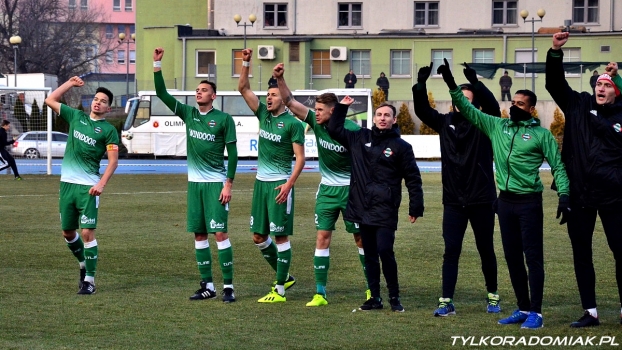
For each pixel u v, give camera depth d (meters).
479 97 9.62
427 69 9.35
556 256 13.72
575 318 9.27
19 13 72.12
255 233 10.70
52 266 12.81
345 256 13.95
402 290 11.05
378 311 9.68
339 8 59.00
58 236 16.27
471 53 55.06
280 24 59.66
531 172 8.79
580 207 8.73
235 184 30.73
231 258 10.42
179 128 50.06
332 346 8.00
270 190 10.48
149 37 60.16
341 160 10.15
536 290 8.80
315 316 9.41
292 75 56.50
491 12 57.50
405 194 26.59
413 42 55.75
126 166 41.97
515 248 8.98
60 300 10.27
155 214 20.45
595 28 56.72
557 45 8.55
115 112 57.75
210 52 58.25
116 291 10.93
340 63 56.72
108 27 111.31
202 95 10.57
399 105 52.44
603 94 8.55
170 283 11.55
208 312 9.63
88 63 77.69
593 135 8.60
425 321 9.12
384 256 9.55
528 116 8.80
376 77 55.78
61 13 76.56
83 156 11.02
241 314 9.52
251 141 49.97
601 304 10.05
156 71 10.66
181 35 58.75
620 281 8.86
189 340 8.24
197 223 10.52
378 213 9.52
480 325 8.92
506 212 8.95
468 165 9.29
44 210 21.25
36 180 32.41
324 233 10.15
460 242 9.46
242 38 57.31
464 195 9.33
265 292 11.01
